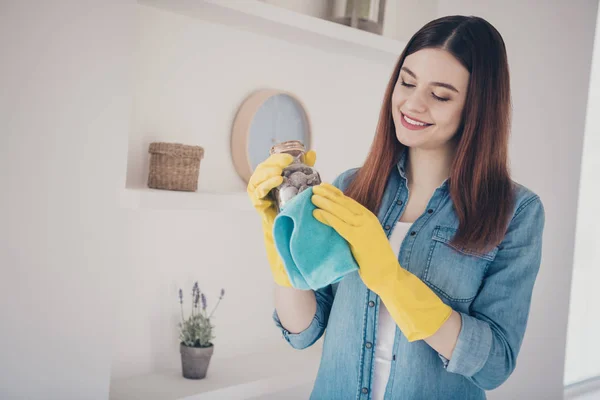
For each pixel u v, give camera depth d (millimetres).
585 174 2689
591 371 2756
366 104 2078
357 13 1729
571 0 2211
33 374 1222
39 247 1205
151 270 1631
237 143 1685
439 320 874
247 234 1849
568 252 2266
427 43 983
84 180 1240
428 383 996
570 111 2234
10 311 1189
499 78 992
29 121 1173
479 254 974
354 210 826
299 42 1805
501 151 1011
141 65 1527
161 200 1350
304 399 1914
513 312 959
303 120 1823
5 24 1134
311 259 790
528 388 2219
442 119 983
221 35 1672
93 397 1289
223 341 1814
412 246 1021
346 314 1062
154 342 1653
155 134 1571
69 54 1197
